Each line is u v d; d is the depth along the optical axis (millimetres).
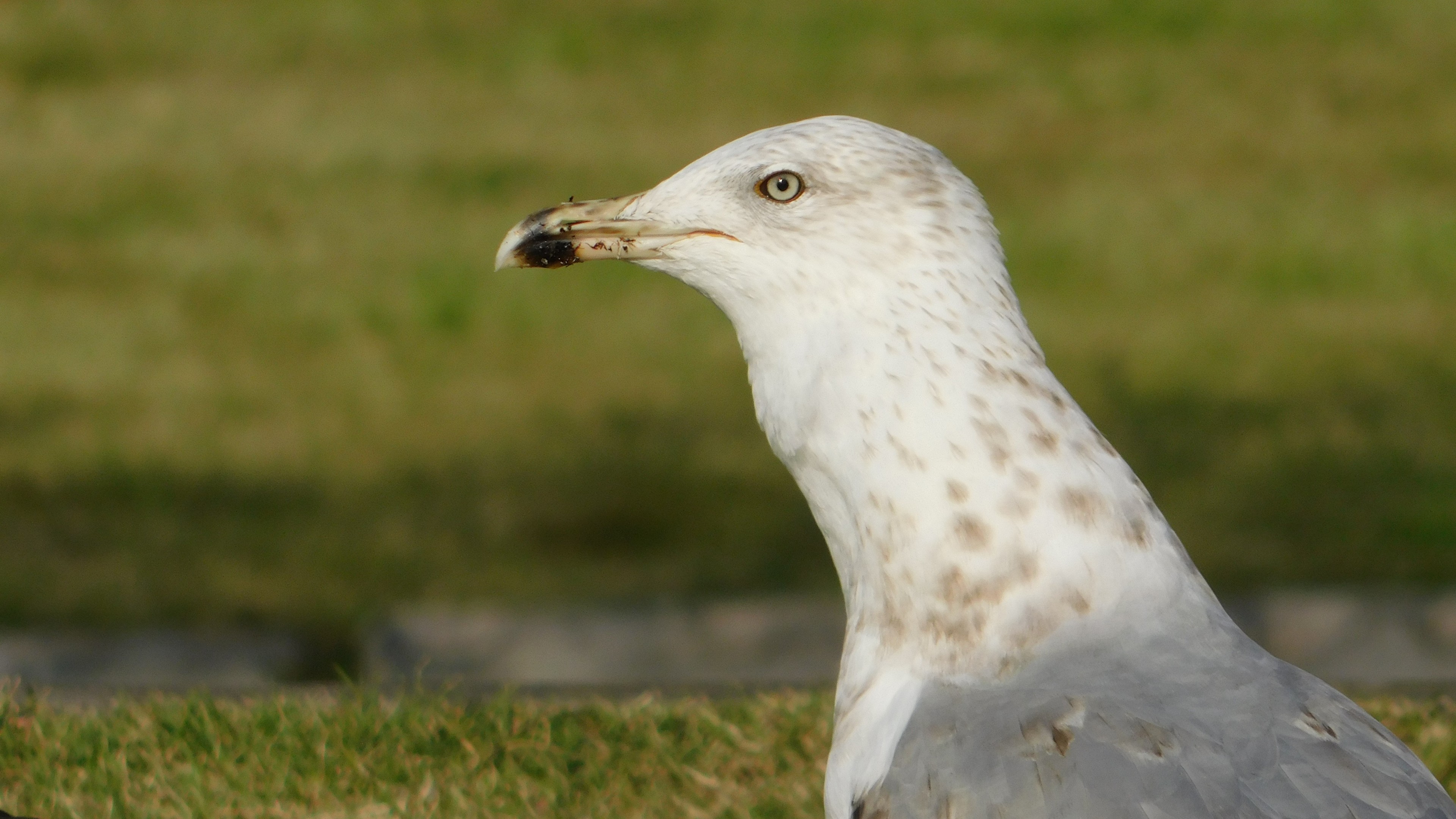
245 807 6828
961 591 4844
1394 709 7703
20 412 15867
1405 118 24375
